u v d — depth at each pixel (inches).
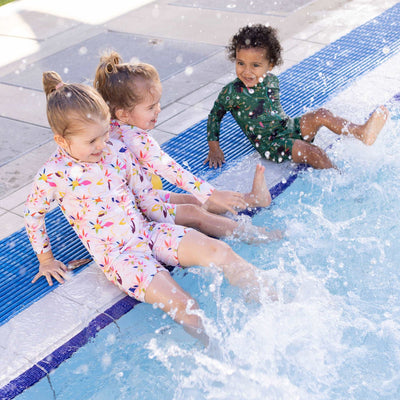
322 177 117.7
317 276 91.9
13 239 109.2
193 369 78.2
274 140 123.6
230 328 82.9
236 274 88.8
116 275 88.8
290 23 204.5
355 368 76.4
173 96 161.3
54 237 109.0
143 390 76.4
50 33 219.9
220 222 102.8
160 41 199.9
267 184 118.0
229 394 74.0
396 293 87.8
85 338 85.4
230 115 150.9
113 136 98.0
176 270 95.0
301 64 171.9
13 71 188.5
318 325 82.4
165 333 84.6
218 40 195.8
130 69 93.8
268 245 100.5
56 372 80.3
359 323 82.8
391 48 176.2
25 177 129.1
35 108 162.6
